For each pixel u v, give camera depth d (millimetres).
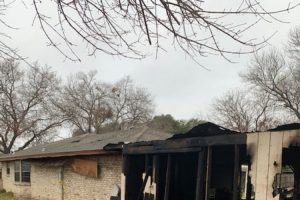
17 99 34000
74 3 3137
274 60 52875
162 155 10258
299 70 38125
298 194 8039
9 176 26219
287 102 38469
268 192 7008
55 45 3414
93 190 16141
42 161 20844
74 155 16766
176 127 46188
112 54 3395
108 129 55844
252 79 43500
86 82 54219
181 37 3146
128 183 11297
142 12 3066
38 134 45969
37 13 3213
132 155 11383
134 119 56406
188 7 2955
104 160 15594
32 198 22000
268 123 41375
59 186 18812
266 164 7105
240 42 3076
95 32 3287
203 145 8562
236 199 7703
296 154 7934
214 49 3189
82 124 53938
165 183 10414
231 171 9891
